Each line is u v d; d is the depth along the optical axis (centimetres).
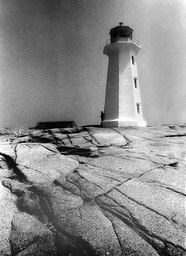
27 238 259
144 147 800
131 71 1753
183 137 1033
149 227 278
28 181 438
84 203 346
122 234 265
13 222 288
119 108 1677
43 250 244
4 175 489
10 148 721
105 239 256
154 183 420
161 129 1284
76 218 298
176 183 416
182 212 309
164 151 718
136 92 1742
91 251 243
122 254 236
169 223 286
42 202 346
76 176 459
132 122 1605
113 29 1870
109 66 1825
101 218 298
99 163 565
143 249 243
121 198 354
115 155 659
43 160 583
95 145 841
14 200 354
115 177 452
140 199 350
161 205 331
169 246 247
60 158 606
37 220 297
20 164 539
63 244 253
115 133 1120
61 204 335
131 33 1869
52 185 423
